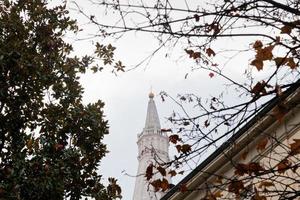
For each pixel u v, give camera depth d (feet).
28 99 45.11
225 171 56.59
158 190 23.39
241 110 20.33
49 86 47.21
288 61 19.65
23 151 41.75
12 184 39.29
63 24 49.85
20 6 49.37
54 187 40.93
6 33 47.39
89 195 43.11
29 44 47.91
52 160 42.73
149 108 262.26
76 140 45.83
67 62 48.91
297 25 19.84
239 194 21.76
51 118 45.68
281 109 20.89
